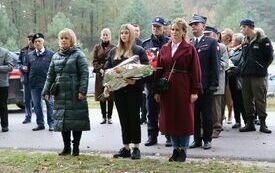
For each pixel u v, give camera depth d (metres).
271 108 18.00
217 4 70.62
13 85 15.34
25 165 7.83
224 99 11.16
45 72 11.66
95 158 8.23
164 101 7.88
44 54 11.70
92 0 61.53
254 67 10.71
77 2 61.22
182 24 7.86
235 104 11.58
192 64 7.85
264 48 10.66
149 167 7.50
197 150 9.09
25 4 61.03
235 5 62.62
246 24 10.79
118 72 7.91
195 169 7.39
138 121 8.16
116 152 9.14
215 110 10.29
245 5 70.19
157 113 9.57
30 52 12.12
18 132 11.59
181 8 60.31
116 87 7.95
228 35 11.88
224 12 63.12
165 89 7.77
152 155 8.76
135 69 7.85
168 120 7.86
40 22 62.50
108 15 62.69
